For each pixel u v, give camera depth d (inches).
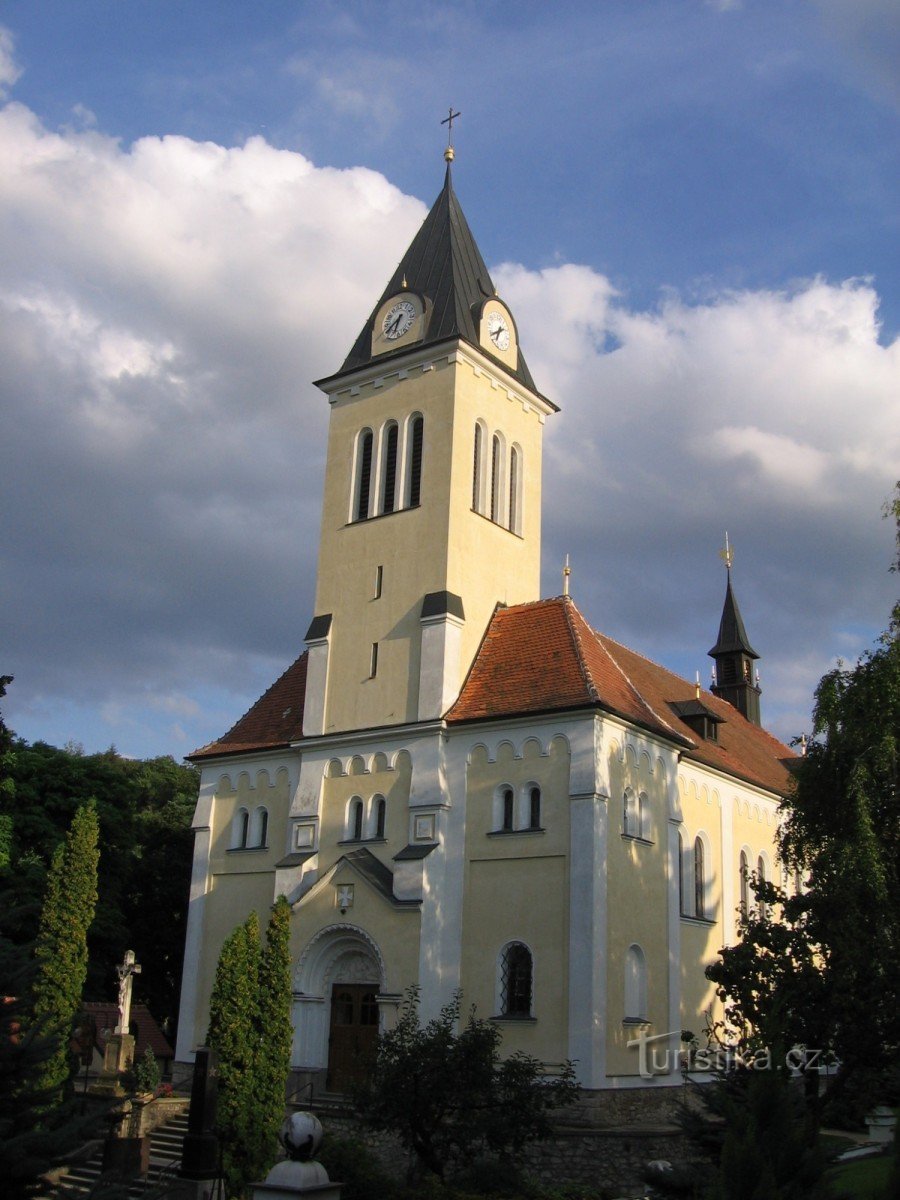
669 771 1688.0
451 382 1846.7
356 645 1807.3
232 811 1891.0
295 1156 736.3
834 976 1063.6
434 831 1593.3
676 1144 1299.2
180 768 3395.7
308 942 1636.3
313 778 1769.2
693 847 1808.6
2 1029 611.8
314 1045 1614.2
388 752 1695.4
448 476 1797.5
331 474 1958.7
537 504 1996.8
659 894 1599.4
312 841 1732.3
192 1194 1093.1
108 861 2310.5
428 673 1690.5
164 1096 1642.5
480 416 1895.9
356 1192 985.5
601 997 1418.6
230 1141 1270.9
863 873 1173.1
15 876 2052.2
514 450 1980.8
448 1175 1218.0
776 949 1128.8
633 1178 1268.5
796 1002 1061.8
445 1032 1126.4
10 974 623.8
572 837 1481.3
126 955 1961.1
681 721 2023.9
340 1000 1628.9
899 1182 605.6
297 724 1881.2
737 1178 615.5
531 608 1771.7
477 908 1537.9
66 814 2240.4
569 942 1443.2
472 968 1517.0
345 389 1989.4
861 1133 1412.4
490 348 1941.4
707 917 1796.3
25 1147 577.6
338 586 1872.5
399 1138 1358.3
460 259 2006.6
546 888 1487.5
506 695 1633.9
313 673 1836.9
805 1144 653.9
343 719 1774.1
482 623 1791.3
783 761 2445.9
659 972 1560.0
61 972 1660.9
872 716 1307.8
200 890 1878.7
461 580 1768.0
